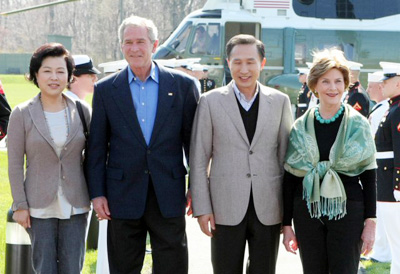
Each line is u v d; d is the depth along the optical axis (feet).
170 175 13.89
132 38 13.67
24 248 15.01
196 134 13.84
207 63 53.72
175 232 13.98
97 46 189.06
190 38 53.78
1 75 166.91
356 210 12.87
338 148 12.83
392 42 54.65
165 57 53.72
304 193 13.00
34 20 209.97
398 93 18.51
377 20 54.54
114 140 13.97
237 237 13.62
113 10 184.75
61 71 13.51
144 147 13.78
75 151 13.73
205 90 50.80
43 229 13.46
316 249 13.05
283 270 19.34
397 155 16.57
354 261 12.84
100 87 14.06
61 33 203.72
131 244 14.05
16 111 13.56
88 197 14.03
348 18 54.75
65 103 13.96
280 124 13.97
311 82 13.23
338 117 13.08
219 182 13.67
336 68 13.00
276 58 54.44
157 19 172.45
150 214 13.91
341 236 12.80
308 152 13.02
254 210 13.60
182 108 14.15
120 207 13.76
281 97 14.03
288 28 54.19
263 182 13.60
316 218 13.01
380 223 20.24
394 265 17.30
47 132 13.43
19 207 13.33
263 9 54.29
